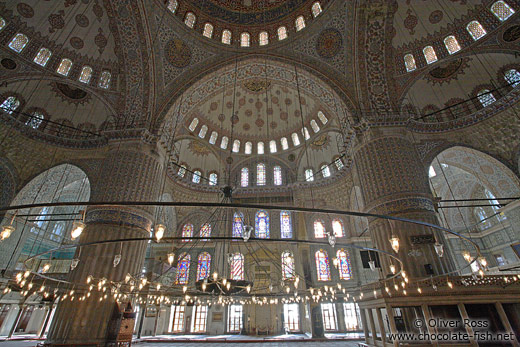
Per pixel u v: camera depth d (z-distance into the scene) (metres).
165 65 14.85
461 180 19.02
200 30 15.80
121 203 4.05
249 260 19.03
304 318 17.91
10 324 17.17
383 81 13.93
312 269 18.34
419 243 10.13
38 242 18.94
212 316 18.50
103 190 12.09
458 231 19.45
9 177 13.23
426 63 14.43
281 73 16.27
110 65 14.99
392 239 7.59
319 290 12.94
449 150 14.73
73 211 21.45
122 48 14.02
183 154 20.56
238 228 20.09
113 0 13.12
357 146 13.26
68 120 15.62
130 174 12.47
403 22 14.59
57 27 13.62
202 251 19.77
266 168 21.94
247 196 20.89
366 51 13.84
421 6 13.94
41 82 14.42
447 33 14.08
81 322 9.62
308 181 20.05
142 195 12.43
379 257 11.01
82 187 18.92
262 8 16.78
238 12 16.75
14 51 12.79
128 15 13.43
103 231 11.13
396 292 8.58
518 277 8.31
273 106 21.45
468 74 14.64
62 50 14.11
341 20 14.08
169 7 14.62
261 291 17.84
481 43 13.14
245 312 18.06
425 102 15.62
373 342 9.57
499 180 14.07
